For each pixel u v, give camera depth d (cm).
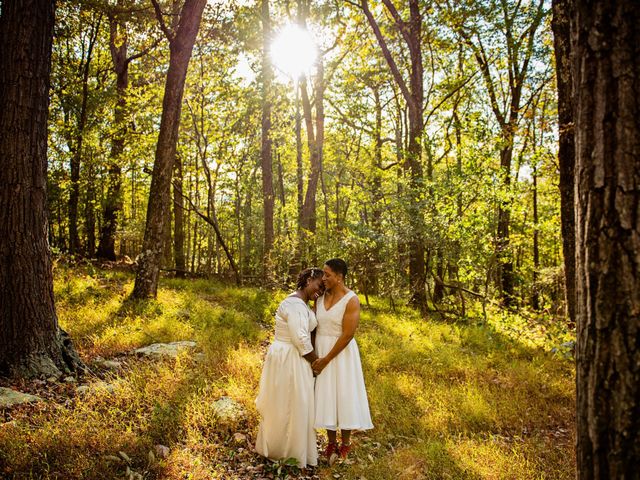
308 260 1523
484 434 472
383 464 399
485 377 652
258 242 2248
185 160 1531
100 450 369
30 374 505
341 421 398
